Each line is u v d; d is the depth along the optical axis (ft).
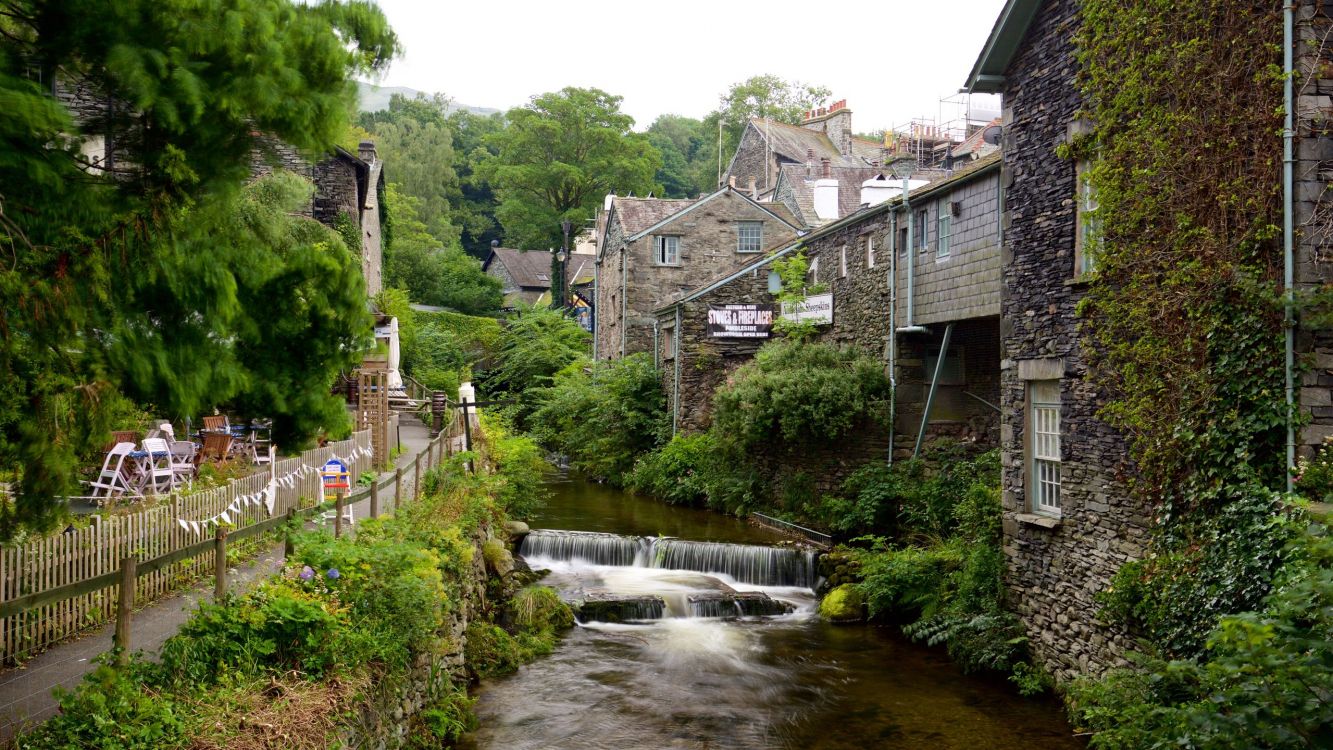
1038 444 39.11
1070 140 35.73
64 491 14.40
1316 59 25.96
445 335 140.15
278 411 18.54
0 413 13.32
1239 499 26.84
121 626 19.33
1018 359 39.91
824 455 66.69
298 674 21.39
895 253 61.87
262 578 24.98
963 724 33.53
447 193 227.61
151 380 15.15
